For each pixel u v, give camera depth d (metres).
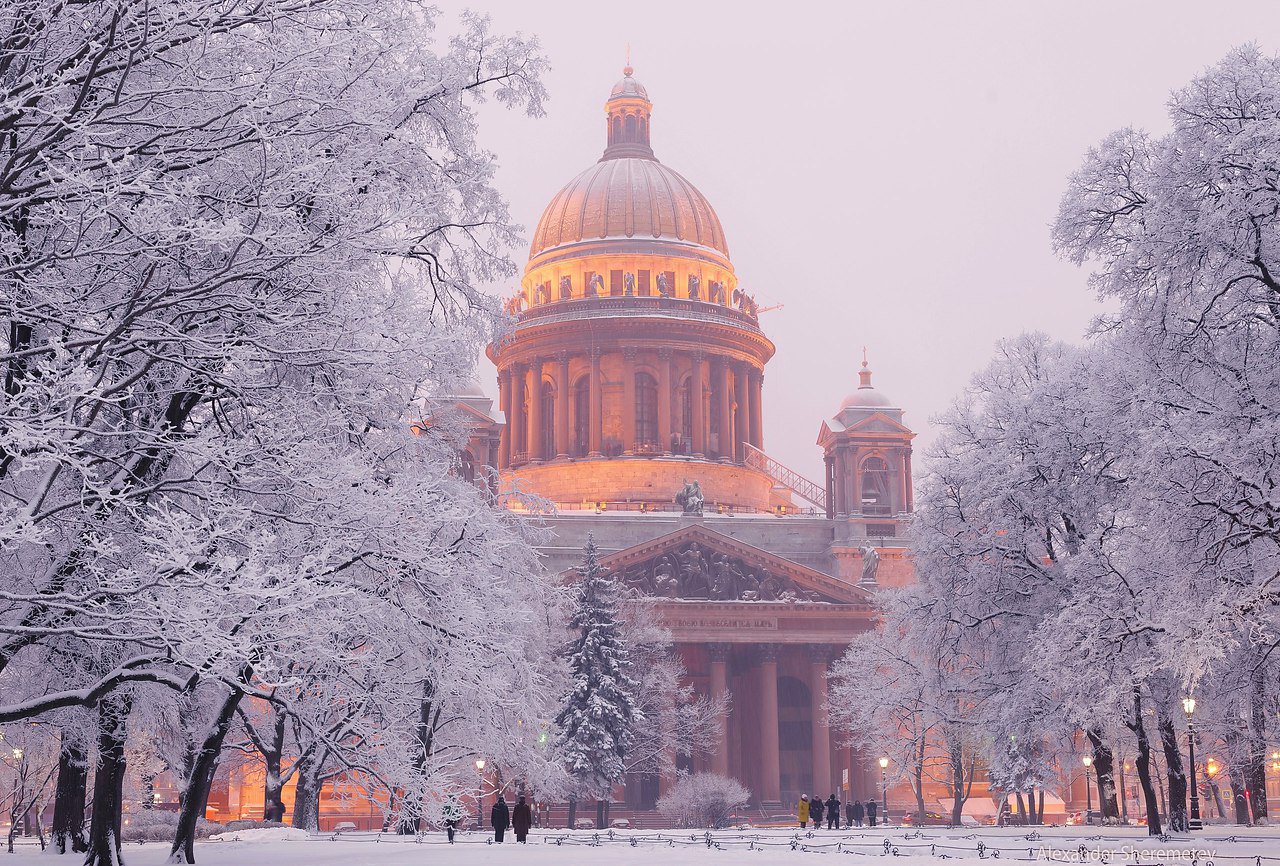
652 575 132.62
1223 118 40.19
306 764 59.69
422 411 34.91
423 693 37.16
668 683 116.81
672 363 166.88
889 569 144.12
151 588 23.22
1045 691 61.41
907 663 84.75
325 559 24.75
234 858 41.31
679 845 57.91
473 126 34.19
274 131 25.95
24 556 29.23
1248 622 40.00
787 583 134.62
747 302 177.75
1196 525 39.91
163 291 24.30
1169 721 58.78
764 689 131.62
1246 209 38.66
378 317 27.23
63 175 22.22
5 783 88.31
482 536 32.66
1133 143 47.41
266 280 26.42
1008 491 62.41
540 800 94.62
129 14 23.03
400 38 28.64
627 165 180.88
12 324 25.80
